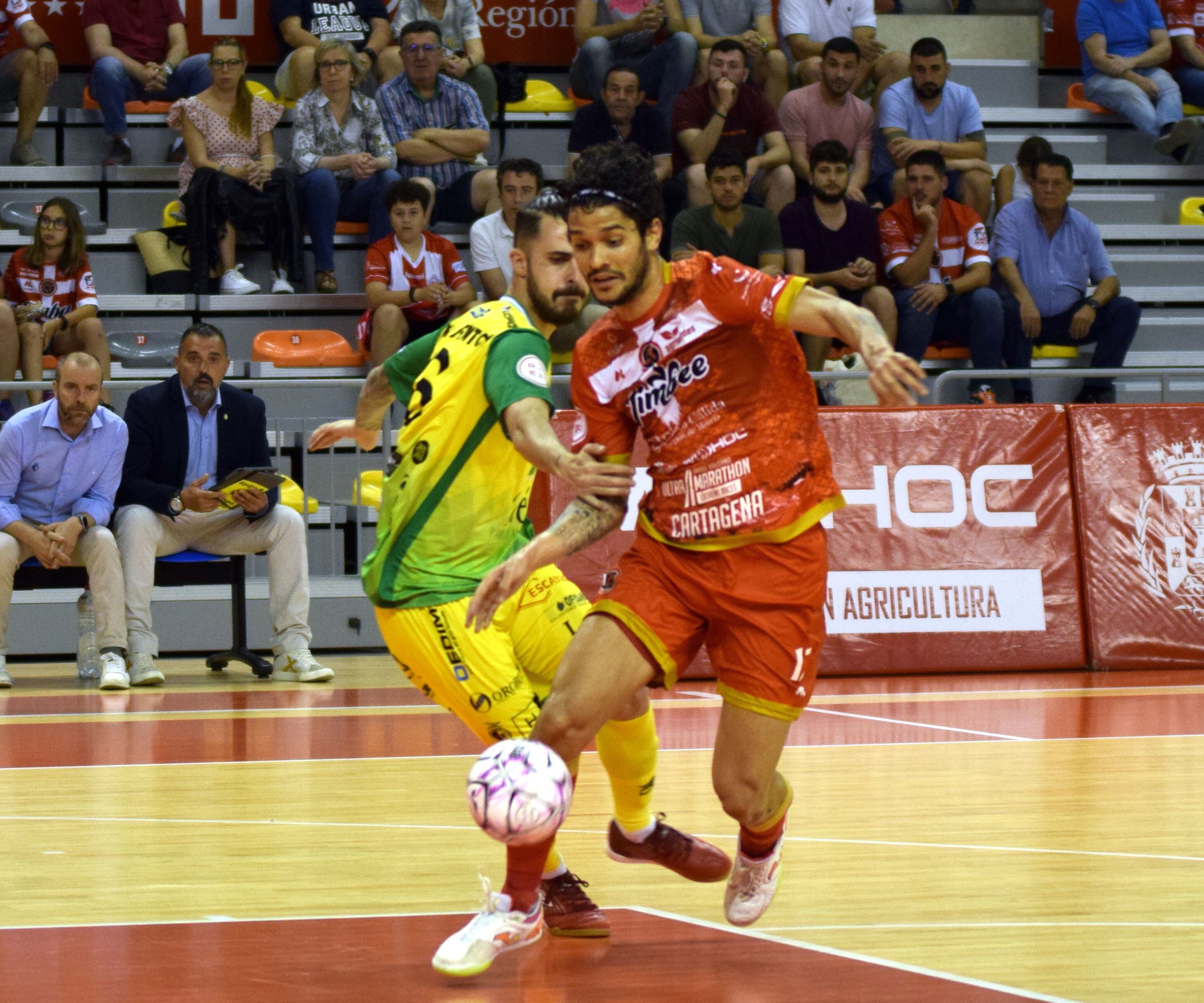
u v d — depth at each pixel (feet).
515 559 35.91
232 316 144.87
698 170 144.46
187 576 107.76
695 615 37.58
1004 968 35.96
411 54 149.79
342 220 149.18
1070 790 62.90
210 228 143.33
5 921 41.16
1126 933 39.55
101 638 100.73
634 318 37.19
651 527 38.19
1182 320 160.15
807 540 37.40
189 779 66.39
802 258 138.21
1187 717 86.84
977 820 56.39
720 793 38.32
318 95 147.02
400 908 42.80
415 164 151.53
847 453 109.60
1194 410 114.73
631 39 160.56
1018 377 124.67
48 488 101.91
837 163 137.39
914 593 109.09
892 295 138.21
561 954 37.68
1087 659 110.93
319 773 67.97
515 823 34.22
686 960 36.94
